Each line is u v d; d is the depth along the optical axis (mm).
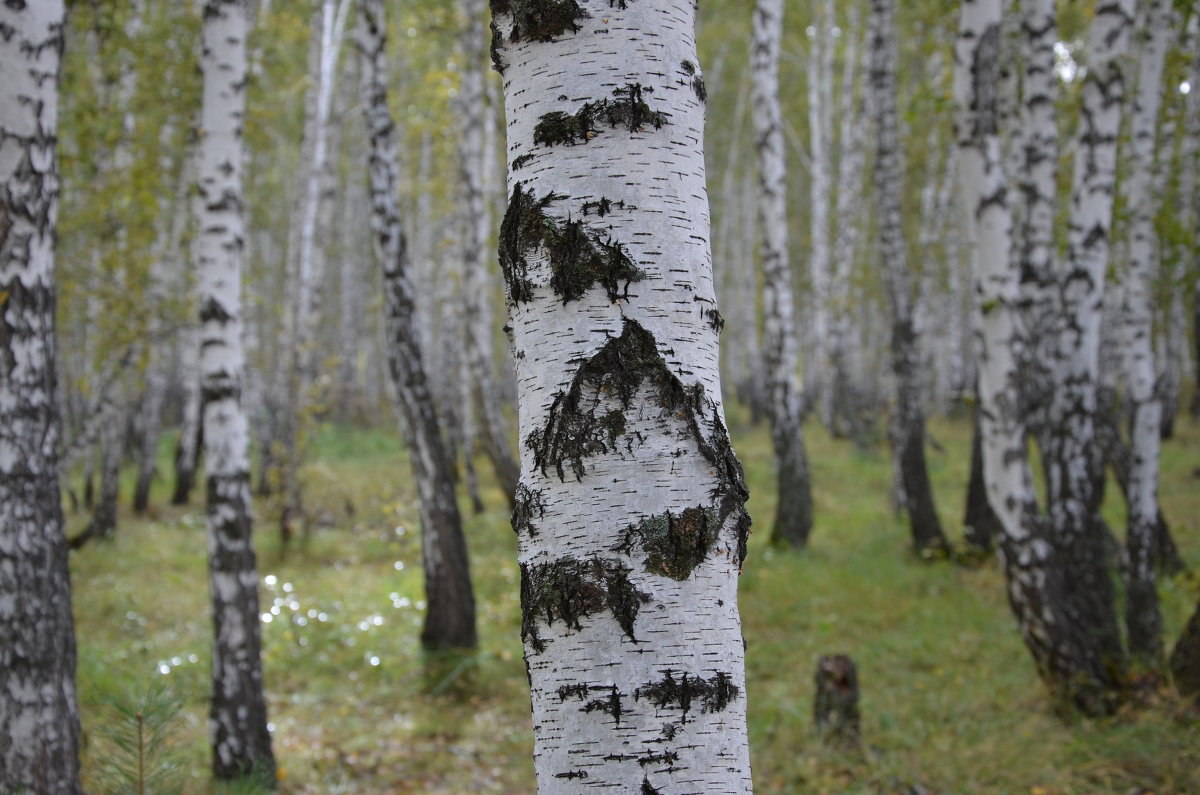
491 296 15273
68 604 3371
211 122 5520
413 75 20984
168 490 16766
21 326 3248
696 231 1871
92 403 10656
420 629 8711
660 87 1866
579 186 1822
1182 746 4984
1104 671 5797
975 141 5938
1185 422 19953
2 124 3240
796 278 31469
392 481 16500
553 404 1780
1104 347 13398
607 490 1741
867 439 19312
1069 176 9562
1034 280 7883
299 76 17672
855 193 22000
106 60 9719
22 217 3262
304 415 12664
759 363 27828
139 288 9680
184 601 9312
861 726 5895
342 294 27719
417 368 8141
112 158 10742
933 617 8234
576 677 1710
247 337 16750
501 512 14086
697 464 1775
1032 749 5289
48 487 3309
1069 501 6430
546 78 1863
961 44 5957
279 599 9305
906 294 11781
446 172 16281
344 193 27062
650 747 1677
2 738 3113
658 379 1770
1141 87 7109
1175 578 8641
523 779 5758
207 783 5137
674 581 1724
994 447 5965
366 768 5914
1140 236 6852
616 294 1785
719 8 24188
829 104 23094
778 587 9375
